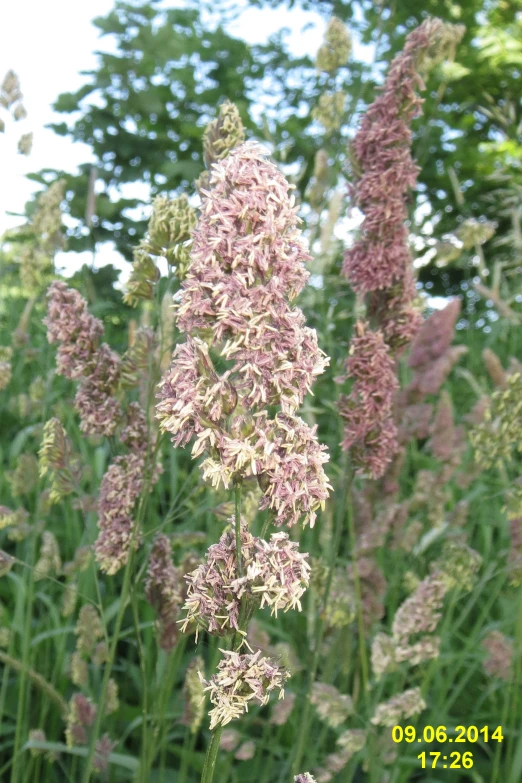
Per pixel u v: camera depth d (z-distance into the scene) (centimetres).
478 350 657
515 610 371
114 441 262
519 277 680
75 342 254
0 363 336
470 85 1045
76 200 629
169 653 278
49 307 255
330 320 436
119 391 265
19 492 339
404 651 298
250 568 143
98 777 322
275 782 349
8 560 254
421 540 356
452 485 454
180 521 421
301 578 145
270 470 141
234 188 136
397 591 376
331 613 309
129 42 717
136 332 260
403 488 473
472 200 943
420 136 929
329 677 324
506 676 329
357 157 288
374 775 304
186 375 140
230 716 142
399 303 294
